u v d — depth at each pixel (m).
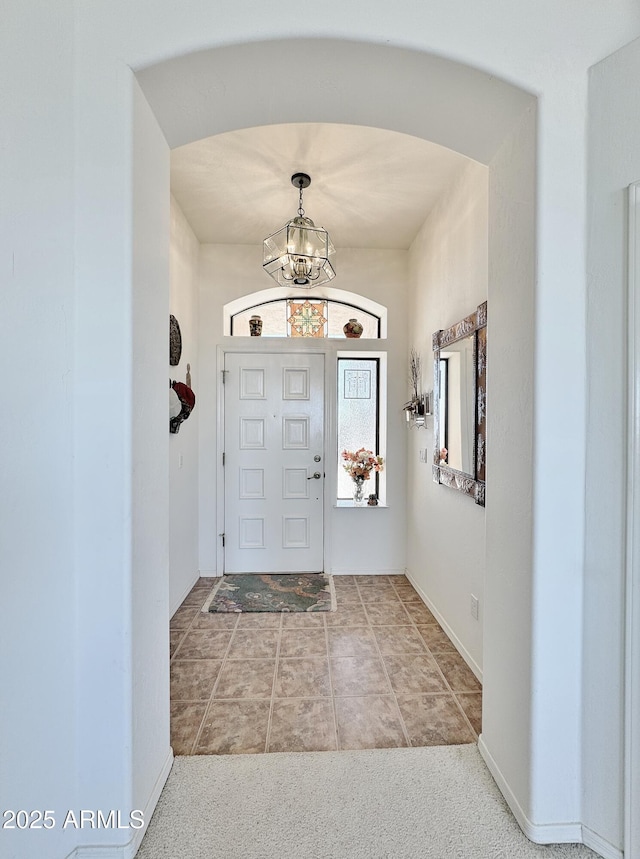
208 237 3.36
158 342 1.40
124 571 1.18
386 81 1.33
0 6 1.09
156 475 1.39
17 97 1.10
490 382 1.55
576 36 1.24
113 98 1.17
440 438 2.63
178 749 1.62
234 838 1.25
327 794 1.41
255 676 2.12
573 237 1.25
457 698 1.95
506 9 1.23
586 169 1.25
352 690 2.01
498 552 1.47
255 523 3.56
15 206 1.10
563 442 1.25
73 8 1.16
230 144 2.17
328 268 2.58
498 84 1.25
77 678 1.18
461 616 2.32
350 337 3.63
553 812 1.25
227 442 3.53
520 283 1.34
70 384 1.16
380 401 3.76
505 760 1.39
